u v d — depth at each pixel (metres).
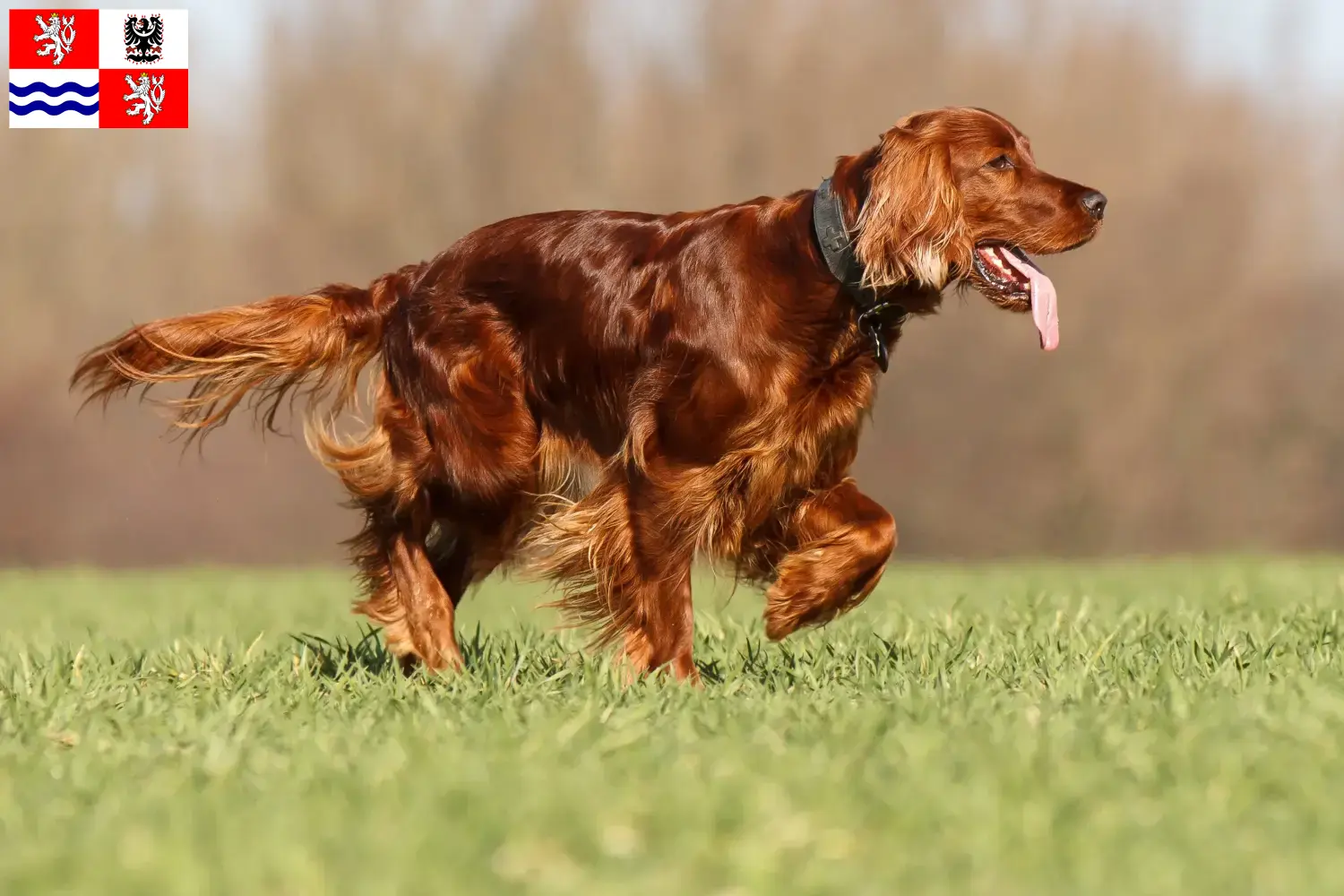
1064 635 10.27
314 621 14.89
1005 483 41.97
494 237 9.69
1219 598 13.77
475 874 4.70
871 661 9.09
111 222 44.16
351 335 10.22
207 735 6.82
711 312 8.71
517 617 14.62
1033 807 5.22
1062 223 8.71
